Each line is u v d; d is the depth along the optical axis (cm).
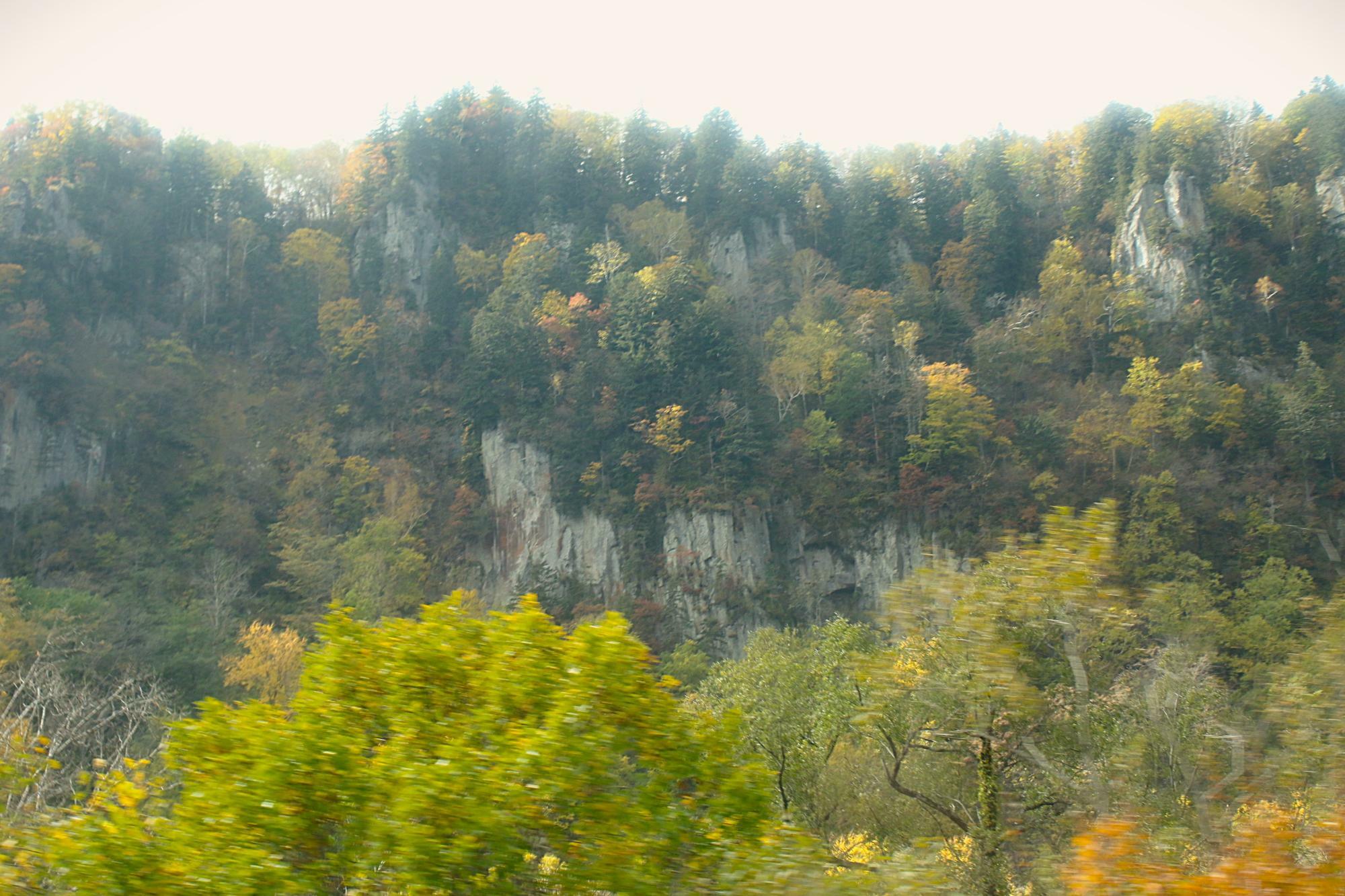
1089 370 9881
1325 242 10644
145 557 8081
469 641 880
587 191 13238
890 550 8438
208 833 719
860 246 12056
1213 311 9988
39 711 2334
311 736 773
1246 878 671
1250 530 7162
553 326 10256
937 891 862
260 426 10031
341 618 891
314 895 705
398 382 10469
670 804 791
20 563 7800
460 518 9100
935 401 8850
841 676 2320
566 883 714
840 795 2406
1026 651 1155
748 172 13088
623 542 8606
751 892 734
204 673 5441
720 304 10150
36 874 744
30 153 11169
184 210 11944
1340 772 780
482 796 712
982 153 13500
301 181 14050
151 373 10050
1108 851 723
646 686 830
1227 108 12762
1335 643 855
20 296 9575
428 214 12306
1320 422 7981
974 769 1992
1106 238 11700
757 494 8712
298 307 11244
